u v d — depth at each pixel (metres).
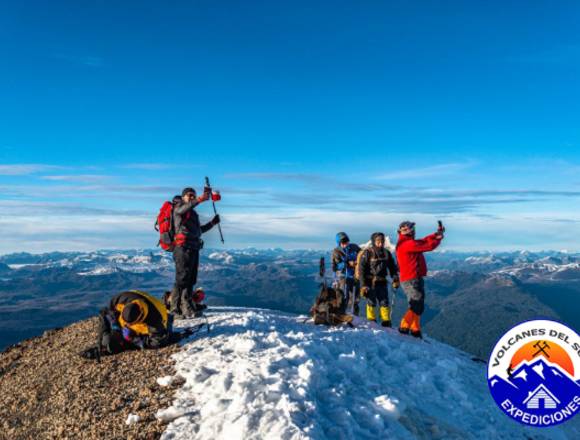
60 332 10.98
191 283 10.01
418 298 10.36
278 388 5.62
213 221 10.44
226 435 4.87
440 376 7.90
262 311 11.81
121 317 7.77
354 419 5.39
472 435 6.22
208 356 7.04
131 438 5.26
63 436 5.72
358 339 8.83
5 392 7.94
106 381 6.87
